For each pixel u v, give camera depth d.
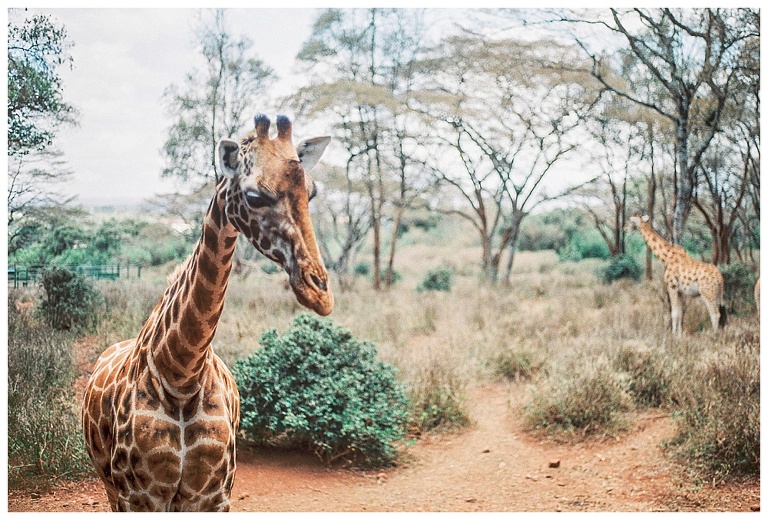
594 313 10.73
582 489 4.90
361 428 5.22
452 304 12.70
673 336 8.28
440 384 6.60
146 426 2.52
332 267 18.16
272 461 5.23
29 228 9.76
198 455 2.54
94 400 2.90
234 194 2.24
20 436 5.00
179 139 13.20
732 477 4.83
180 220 15.09
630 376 6.57
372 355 5.91
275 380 5.32
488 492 4.89
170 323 2.50
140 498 2.56
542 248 28.45
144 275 13.57
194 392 2.56
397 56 15.58
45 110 8.23
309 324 5.93
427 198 18.92
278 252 2.14
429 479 5.19
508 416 6.61
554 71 13.49
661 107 12.55
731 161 11.88
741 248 13.68
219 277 2.39
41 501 4.37
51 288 7.92
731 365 6.16
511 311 11.74
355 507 4.54
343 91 14.59
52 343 6.80
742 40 9.88
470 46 14.46
